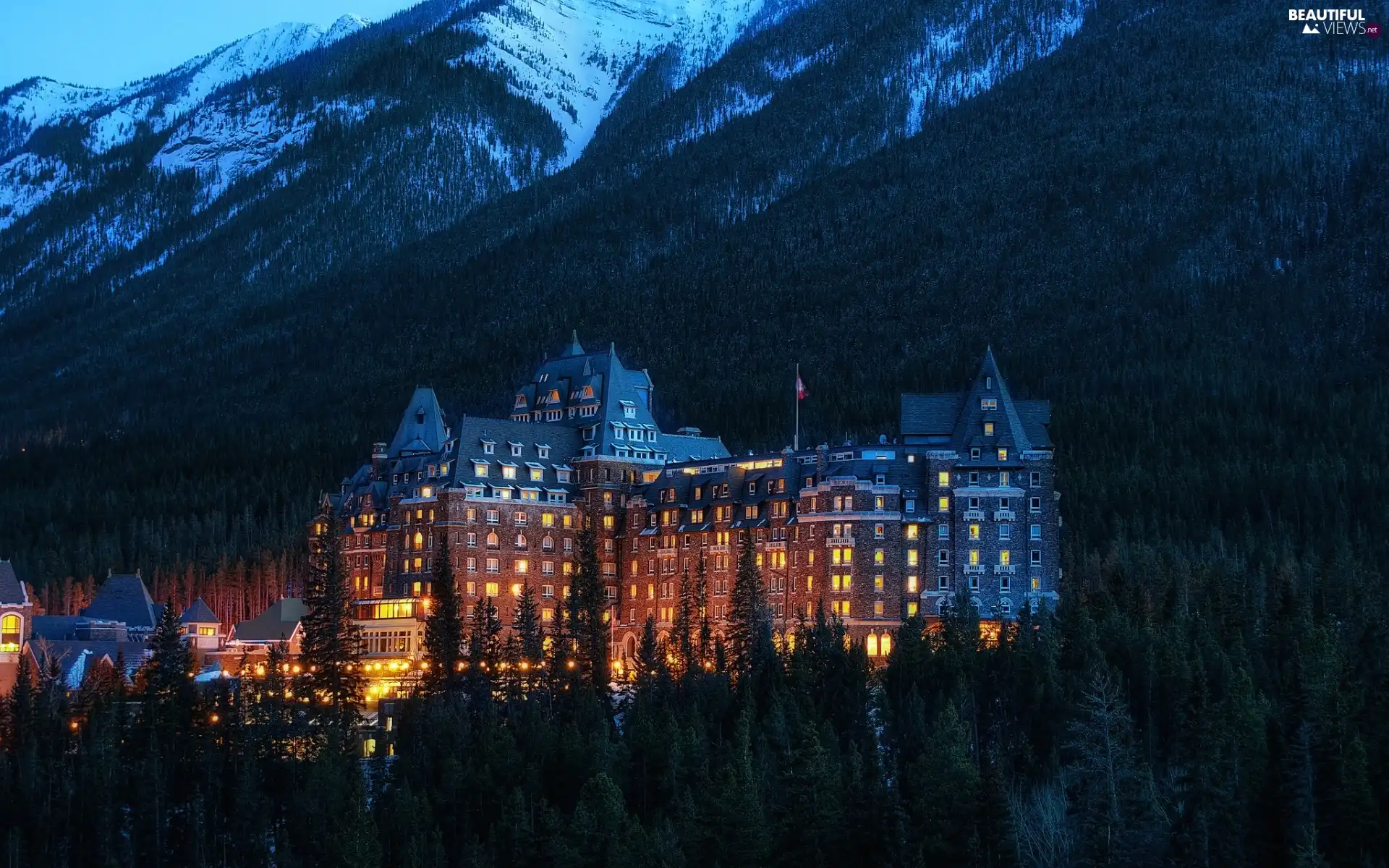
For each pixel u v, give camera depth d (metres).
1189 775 154.00
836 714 189.50
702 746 178.75
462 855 166.62
